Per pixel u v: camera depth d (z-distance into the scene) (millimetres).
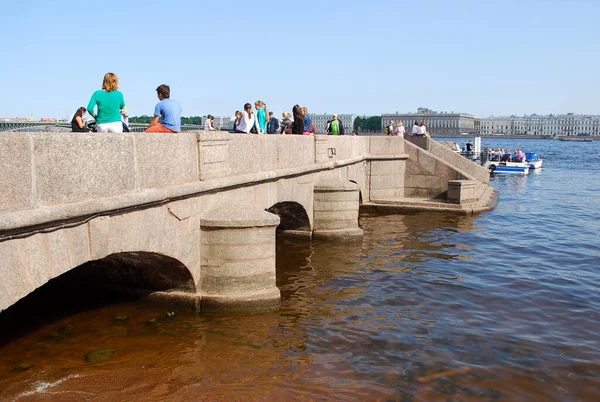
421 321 10789
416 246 17469
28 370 8094
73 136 7168
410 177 25812
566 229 21266
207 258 10695
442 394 7898
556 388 8203
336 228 17703
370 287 12914
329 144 18625
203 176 10414
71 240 7137
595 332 10430
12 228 6062
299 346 9391
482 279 13852
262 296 10859
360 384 8109
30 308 10867
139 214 8586
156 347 9109
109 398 7414
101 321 10180
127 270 10797
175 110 10977
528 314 11344
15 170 6266
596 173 55188
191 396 7578
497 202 28234
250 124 16219
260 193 13094
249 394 7699
